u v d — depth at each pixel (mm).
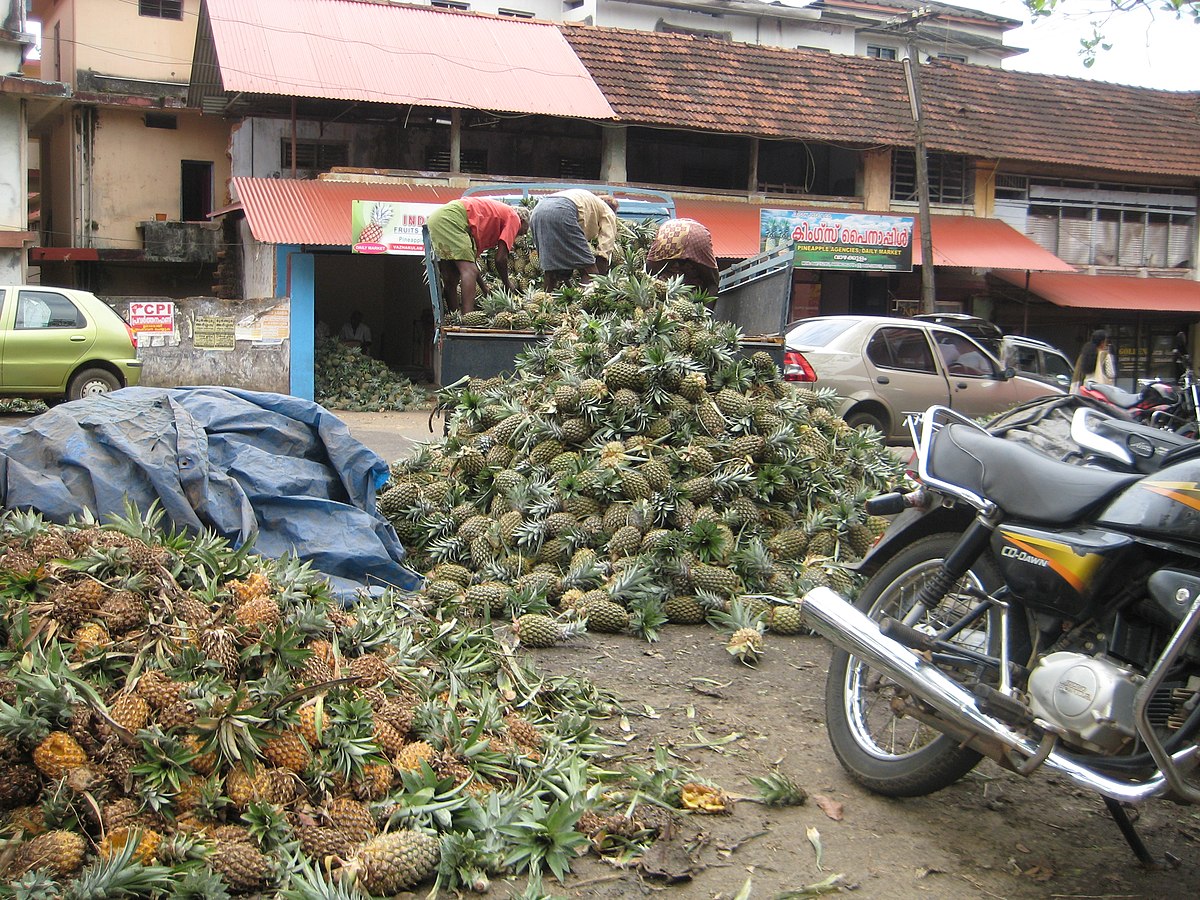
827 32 34969
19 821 2828
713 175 25781
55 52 28188
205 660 3316
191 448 4918
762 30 34156
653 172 25250
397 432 14602
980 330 16844
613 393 6340
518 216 9594
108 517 4277
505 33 23984
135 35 26844
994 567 3566
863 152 25094
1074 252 27797
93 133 25969
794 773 3861
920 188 22344
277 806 3021
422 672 3883
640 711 4328
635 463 5988
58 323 14039
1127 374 27938
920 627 3699
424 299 24016
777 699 4559
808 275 24609
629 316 7531
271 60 20484
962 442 3752
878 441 7559
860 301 25094
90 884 2562
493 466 6336
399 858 2922
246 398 5590
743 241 22156
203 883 2668
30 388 13828
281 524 5117
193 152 26969
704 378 6508
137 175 26484
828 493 6477
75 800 2832
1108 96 29750
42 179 28828
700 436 6289
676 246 8594
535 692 4133
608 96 22703
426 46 22547
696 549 5727
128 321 17906
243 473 5105
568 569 5719
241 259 23609
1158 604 3023
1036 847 3420
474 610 5238
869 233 22688
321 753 3232
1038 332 27297
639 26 33062
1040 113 27906
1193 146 28844
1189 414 4723
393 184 21109
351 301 25547
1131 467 3525
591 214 9070
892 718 4090
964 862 3297
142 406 5156
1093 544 3164
